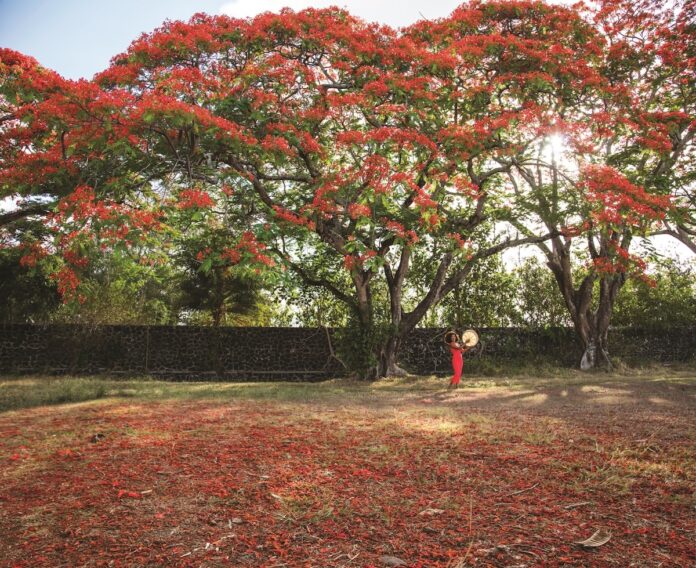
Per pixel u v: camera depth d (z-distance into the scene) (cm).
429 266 1800
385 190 1108
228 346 1703
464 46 1272
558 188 1530
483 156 1394
